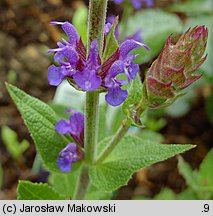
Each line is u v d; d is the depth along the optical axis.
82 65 0.12
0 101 0.25
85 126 0.14
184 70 0.12
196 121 0.25
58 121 0.14
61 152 0.14
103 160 0.14
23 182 0.14
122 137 0.14
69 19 0.28
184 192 0.20
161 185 0.23
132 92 0.13
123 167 0.14
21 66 0.26
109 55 0.12
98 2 0.12
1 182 0.21
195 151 0.24
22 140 0.24
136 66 0.12
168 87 0.12
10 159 0.23
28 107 0.14
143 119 0.20
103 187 0.14
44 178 0.22
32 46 0.27
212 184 0.19
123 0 0.22
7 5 0.28
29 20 0.28
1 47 0.26
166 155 0.14
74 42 0.12
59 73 0.12
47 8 0.29
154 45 0.23
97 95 0.13
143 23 0.24
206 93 0.26
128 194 0.23
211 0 0.26
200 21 0.25
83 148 0.14
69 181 0.17
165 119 0.25
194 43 0.12
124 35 0.23
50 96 0.25
